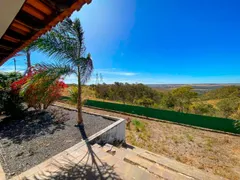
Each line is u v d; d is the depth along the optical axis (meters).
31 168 2.79
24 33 1.55
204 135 8.08
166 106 15.75
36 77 4.33
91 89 20.61
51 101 6.53
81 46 4.74
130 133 7.54
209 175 3.87
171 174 2.95
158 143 6.64
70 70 4.65
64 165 2.87
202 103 14.34
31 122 5.39
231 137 7.92
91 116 6.24
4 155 3.30
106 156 3.25
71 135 4.37
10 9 1.08
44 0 1.04
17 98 5.92
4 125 5.17
